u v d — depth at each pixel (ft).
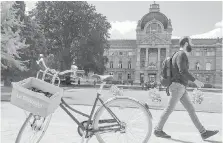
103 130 13.58
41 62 13.58
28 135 13.39
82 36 158.20
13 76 106.01
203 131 17.72
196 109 40.68
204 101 63.41
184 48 18.98
